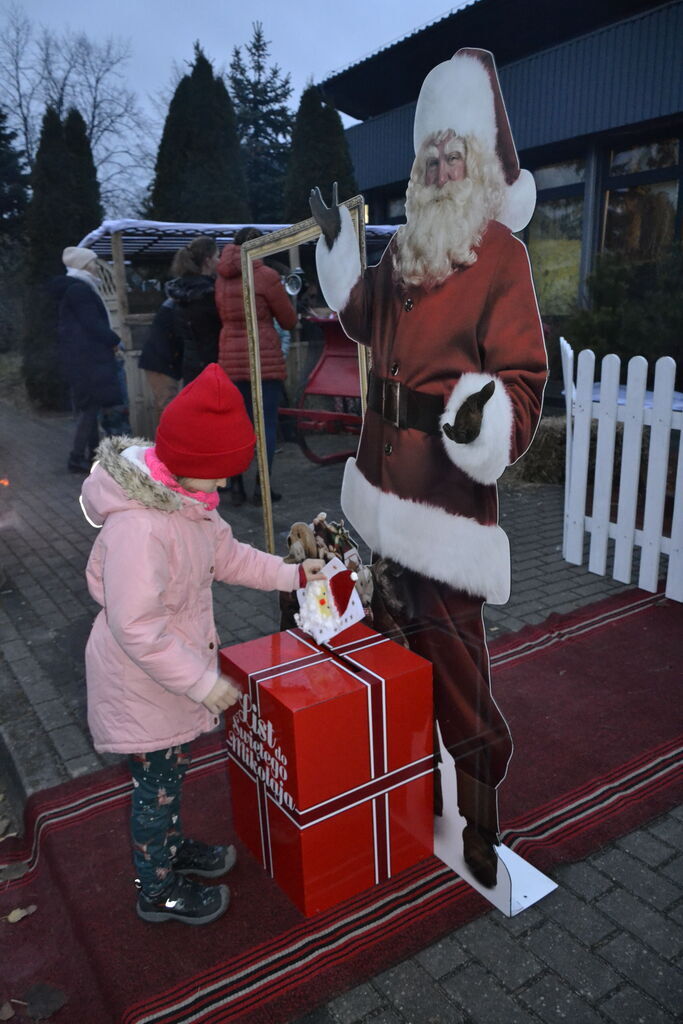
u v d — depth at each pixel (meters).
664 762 2.38
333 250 1.86
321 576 1.97
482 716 1.73
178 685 1.60
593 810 2.18
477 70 1.40
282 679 1.78
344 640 2.00
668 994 1.63
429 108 1.51
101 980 1.73
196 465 1.61
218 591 3.76
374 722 1.77
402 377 1.73
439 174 1.52
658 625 3.30
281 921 1.85
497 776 1.77
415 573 1.84
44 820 2.26
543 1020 1.58
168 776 1.81
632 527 3.66
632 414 3.52
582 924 1.81
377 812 1.86
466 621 1.72
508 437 1.51
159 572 1.60
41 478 3.51
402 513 1.82
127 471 1.60
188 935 1.83
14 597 3.70
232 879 2.00
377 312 1.78
